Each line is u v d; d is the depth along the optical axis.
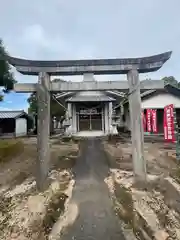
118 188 4.85
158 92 14.41
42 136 4.91
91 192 4.67
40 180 4.80
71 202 4.18
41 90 4.98
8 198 4.42
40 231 3.22
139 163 4.93
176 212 3.75
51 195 4.51
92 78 5.18
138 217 3.58
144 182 4.84
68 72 5.12
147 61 5.04
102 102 15.79
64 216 3.64
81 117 16.61
